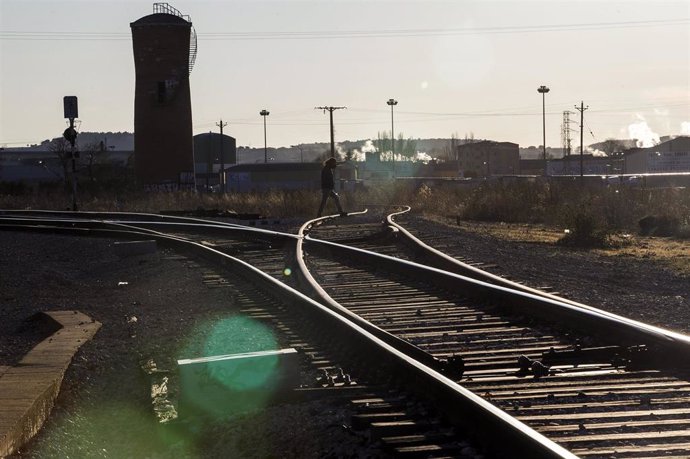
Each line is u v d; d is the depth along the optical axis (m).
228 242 26.86
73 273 21.94
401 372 8.13
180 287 17.39
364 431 6.82
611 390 7.78
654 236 29.28
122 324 13.49
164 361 10.75
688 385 7.89
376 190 55.09
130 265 22.38
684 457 5.82
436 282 15.43
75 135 45.38
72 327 12.91
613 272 18.14
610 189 41.81
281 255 22.50
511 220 36.22
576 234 25.11
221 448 7.29
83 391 9.58
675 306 13.50
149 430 8.16
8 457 6.75
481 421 6.29
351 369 9.12
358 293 15.28
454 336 10.88
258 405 8.22
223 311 13.87
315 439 6.89
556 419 6.82
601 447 6.14
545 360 9.27
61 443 7.70
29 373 9.38
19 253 25.97
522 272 17.91
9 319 14.73
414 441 6.39
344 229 29.58
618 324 9.64
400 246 23.94
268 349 10.40
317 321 11.52
